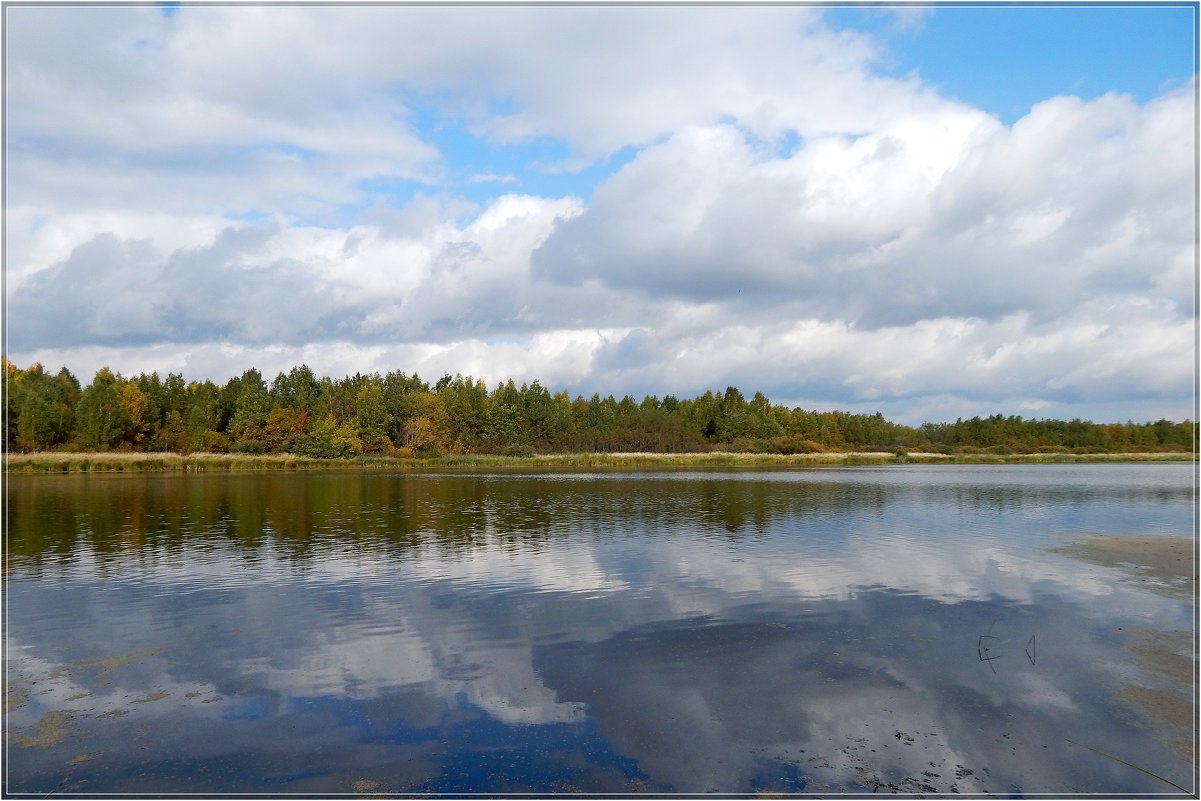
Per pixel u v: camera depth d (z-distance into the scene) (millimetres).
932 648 14414
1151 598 18422
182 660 13977
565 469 87062
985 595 18719
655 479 65688
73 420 97250
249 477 67000
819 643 14742
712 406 148750
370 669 13414
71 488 53031
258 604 18094
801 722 10984
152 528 31516
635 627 15938
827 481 63812
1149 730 10695
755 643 14750
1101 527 31625
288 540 27969
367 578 21000
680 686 12469
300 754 10078
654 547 26016
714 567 22344
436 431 110375
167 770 9656
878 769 9570
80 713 11500
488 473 76500
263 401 107500
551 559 23766
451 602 18188
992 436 155000
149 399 110000
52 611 17531
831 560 23484
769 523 32875
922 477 73125
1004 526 31938
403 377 144625
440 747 10250
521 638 15203
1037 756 9914
